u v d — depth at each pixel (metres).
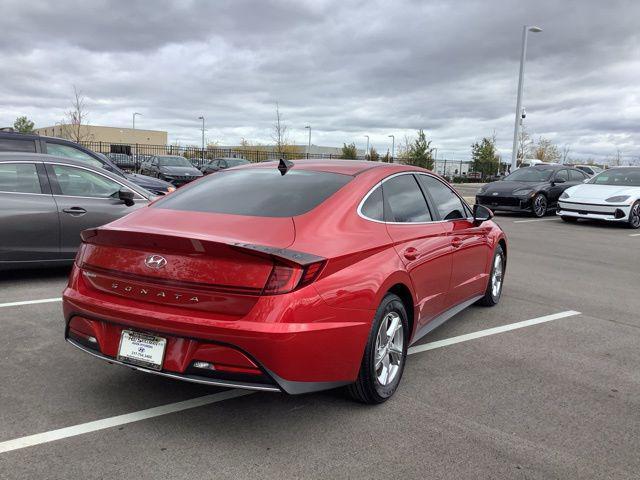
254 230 3.14
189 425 3.21
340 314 3.08
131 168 29.41
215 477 2.70
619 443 3.16
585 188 15.24
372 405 3.55
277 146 47.78
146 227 3.27
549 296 6.80
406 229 3.96
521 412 3.52
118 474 2.70
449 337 5.03
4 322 4.97
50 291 6.13
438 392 3.79
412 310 3.90
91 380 3.80
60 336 4.64
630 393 3.88
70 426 3.15
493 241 5.75
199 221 3.30
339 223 3.38
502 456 2.98
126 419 3.26
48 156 6.54
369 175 3.92
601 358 4.59
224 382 2.90
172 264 3.00
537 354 4.64
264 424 3.26
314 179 3.81
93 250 3.32
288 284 2.88
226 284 2.88
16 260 6.22
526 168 18.02
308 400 3.60
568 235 12.81
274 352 2.82
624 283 7.73
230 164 26.61
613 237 12.66
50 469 2.72
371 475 2.76
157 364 2.99
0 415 3.25
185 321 2.89
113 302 3.13
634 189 14.61
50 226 6.36
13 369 3.93
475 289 5.43
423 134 40.59
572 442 3.16
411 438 3.14
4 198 6.10
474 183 41.88
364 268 3.30
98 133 77.75
